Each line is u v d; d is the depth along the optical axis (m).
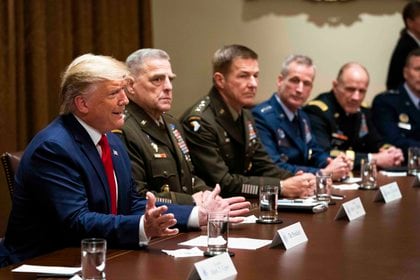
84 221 2.59
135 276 2.14
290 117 4.94
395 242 2.65
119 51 5.41
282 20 6.35
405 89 6.02
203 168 4.12
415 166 4.80
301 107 5.48
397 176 4.76
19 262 2.57
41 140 2.72
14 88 4.61
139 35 5.60
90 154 2.78
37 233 2.73
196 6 6.31
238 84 4.22
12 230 2.76
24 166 2.73
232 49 4.24
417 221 3.11
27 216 2.73
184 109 6.36
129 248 2.55
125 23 5.45
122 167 2.96
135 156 3.53
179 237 2.73
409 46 6.23
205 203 2.91
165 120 3.74
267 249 2.51
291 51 6.37
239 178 4.09
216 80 4.28
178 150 3.71
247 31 6.33
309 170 4.64
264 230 2.86
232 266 2.16
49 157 2.69
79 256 2.42
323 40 6.38
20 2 4.69
